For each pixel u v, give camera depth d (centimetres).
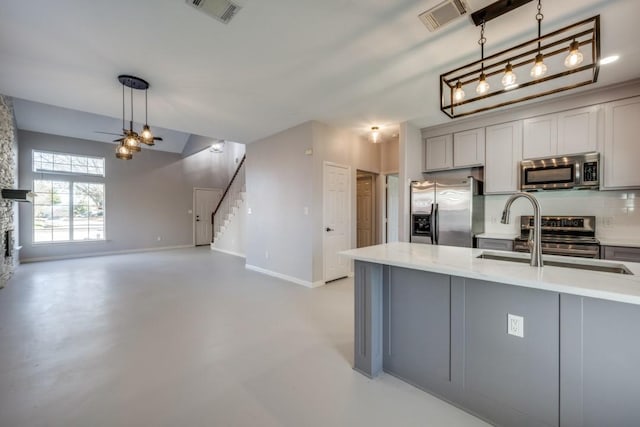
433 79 292
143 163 807
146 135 362
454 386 175
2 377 198
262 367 214
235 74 281
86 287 430
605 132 306
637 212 313
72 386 189
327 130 450
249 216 563
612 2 181
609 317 128
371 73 279
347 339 260
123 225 770
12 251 510
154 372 206
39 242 650
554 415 141
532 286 133
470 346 169
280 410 168
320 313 324
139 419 160
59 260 655
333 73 280
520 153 362
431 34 218
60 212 680
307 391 187
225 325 290
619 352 126
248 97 338
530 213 376
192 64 263
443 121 420
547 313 142
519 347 151
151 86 309
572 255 315
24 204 628
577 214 346
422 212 405
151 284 448
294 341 256
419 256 198
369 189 580
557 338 140
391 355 206
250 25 209
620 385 126
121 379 197
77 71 277
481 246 374
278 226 493
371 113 391
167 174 854
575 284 126
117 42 230
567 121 329
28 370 207
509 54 245
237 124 448
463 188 371
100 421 158
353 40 226
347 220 486
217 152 931
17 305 348
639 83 289
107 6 188
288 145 471
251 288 425
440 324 181
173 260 663
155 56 250
